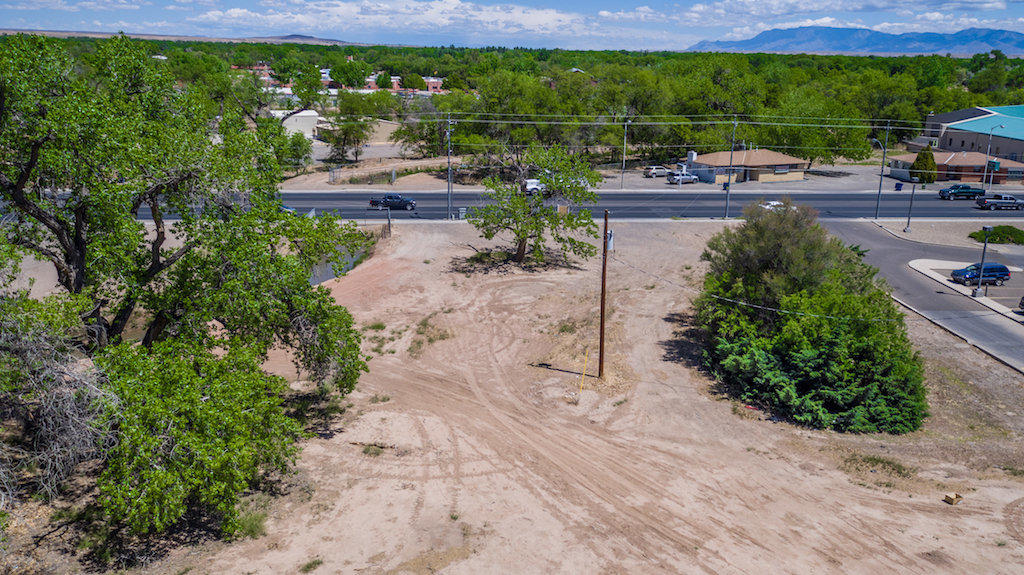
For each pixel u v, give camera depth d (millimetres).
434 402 28109
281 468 20156
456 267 46031
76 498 19219
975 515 20328
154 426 16312
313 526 19219
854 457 23922
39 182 20500
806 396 26734
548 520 19953
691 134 91938
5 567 16156
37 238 20562
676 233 55812
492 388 29531
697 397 28641
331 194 68875
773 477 22562
